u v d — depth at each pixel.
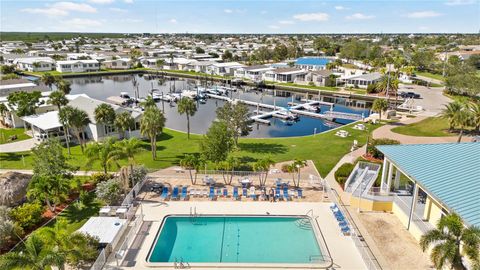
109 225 29.31
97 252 26.67
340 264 26.30
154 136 49.06
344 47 191.75
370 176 39.66
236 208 34.94
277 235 31.11
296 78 130.25
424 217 30.80
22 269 20.58
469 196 24.20
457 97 95.56
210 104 100.25
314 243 29.86
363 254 26.91
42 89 98.50
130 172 39.41
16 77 118.94
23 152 53.72
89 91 121.50
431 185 26.53
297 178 42.19
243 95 116.56
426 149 33.78
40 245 21.53
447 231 22.38
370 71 139.00
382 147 35.66
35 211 31.66
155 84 138.00
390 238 29.61
